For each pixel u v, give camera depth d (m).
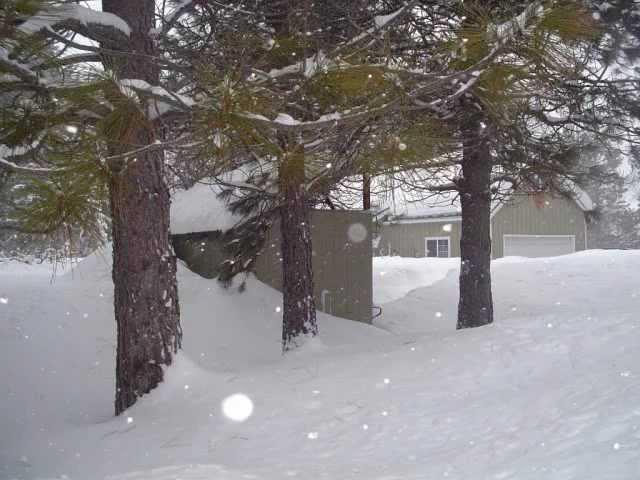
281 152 4.64
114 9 7.37
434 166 5.48
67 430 7.38
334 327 13.32
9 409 8.73
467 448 5.01
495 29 4.14
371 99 5.15
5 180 4.20
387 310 17.02
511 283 17.91
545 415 5.33
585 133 10.85
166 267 7.97
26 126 4.40
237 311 12.93
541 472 4.05
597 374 6.05
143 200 7.75
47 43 4.49
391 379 7.19
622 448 4.10
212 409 7.04
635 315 7.75
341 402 6.74
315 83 4.82
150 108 5.50
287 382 7.59
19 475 5.79
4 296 12.29
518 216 26.16
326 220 14.84
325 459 5.37
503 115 5.02
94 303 12.50
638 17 8.82
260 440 6.08
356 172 5.62
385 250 28.58
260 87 4.59
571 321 7.93
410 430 5.77
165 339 7.90
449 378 6.93
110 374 10.38
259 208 13.21
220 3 9.04
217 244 14.01
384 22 5.43
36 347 10.70
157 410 7.32
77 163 4.08
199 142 4.49
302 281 10.45
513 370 6.80
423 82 5.14
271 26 9.19
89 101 4.20
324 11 8.64
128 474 4.99
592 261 19.34
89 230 4.13
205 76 4.62
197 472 4.82
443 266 23.45
